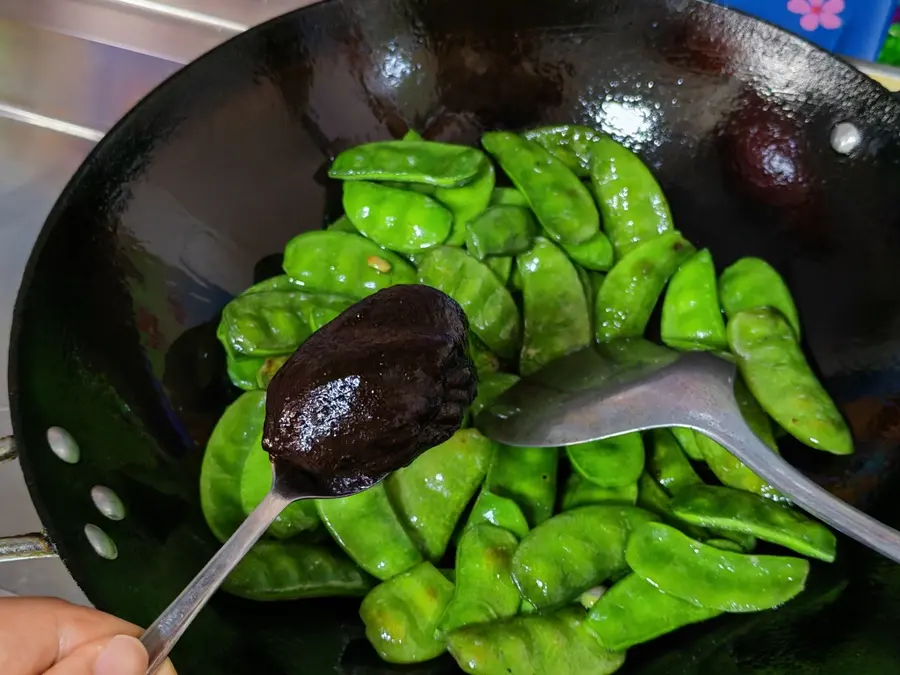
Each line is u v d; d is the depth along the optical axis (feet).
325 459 0.57
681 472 0.88
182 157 0.89
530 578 0.76
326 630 0.78
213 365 0.93
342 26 0.94
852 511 0.70
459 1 0.95
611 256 0.99
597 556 0.78
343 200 0.98
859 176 0.90
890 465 0.85
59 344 0.74
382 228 0.96
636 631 0.74
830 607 0.75
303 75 0.96
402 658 0.76
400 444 0.58
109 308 0.82
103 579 0.66
